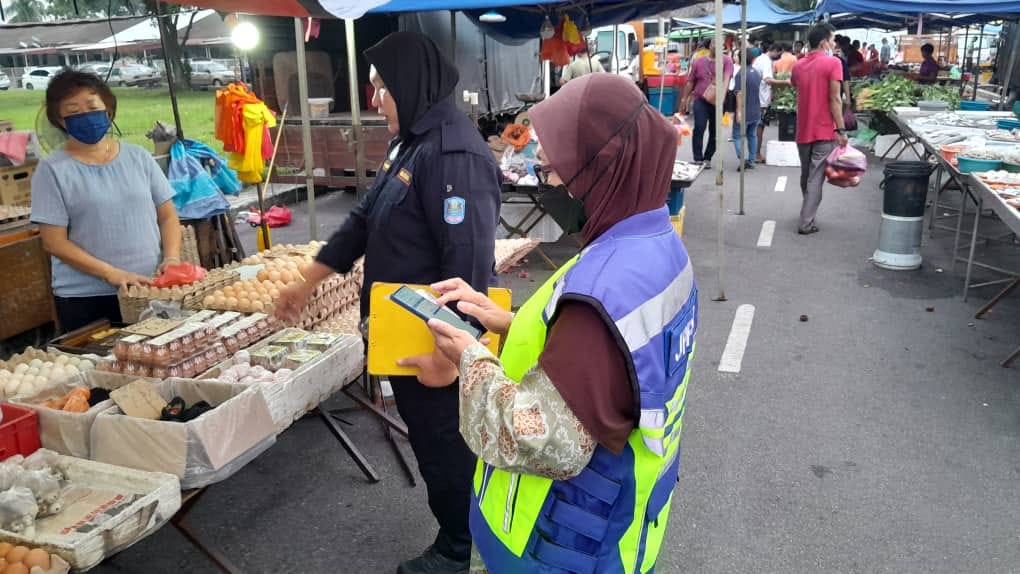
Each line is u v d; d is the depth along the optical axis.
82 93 3.38
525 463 1.43
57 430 2.54
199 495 2.72
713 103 12.79
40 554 2.00
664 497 1.64
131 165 3.72
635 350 1.39
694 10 7.88
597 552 1.51
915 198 7.02
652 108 1.52
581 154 1.48
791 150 13.21
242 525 3.38
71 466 2.41
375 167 9.13
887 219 7.18
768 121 19.55
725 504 3.52
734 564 3.11
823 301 6.36
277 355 3.05
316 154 9.44
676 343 1.50
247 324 3.28
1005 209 4.94
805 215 8.59
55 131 3.77
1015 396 4.55
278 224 9.19
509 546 1.56
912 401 4.52
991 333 5.57
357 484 3.71
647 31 24.42
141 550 3.20
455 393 2.60
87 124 3.38
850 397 4.58
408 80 2.50
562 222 1.59
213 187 5.22
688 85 13.02
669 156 1.53
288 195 10.80
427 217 2.53
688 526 3.36
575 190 1.51
